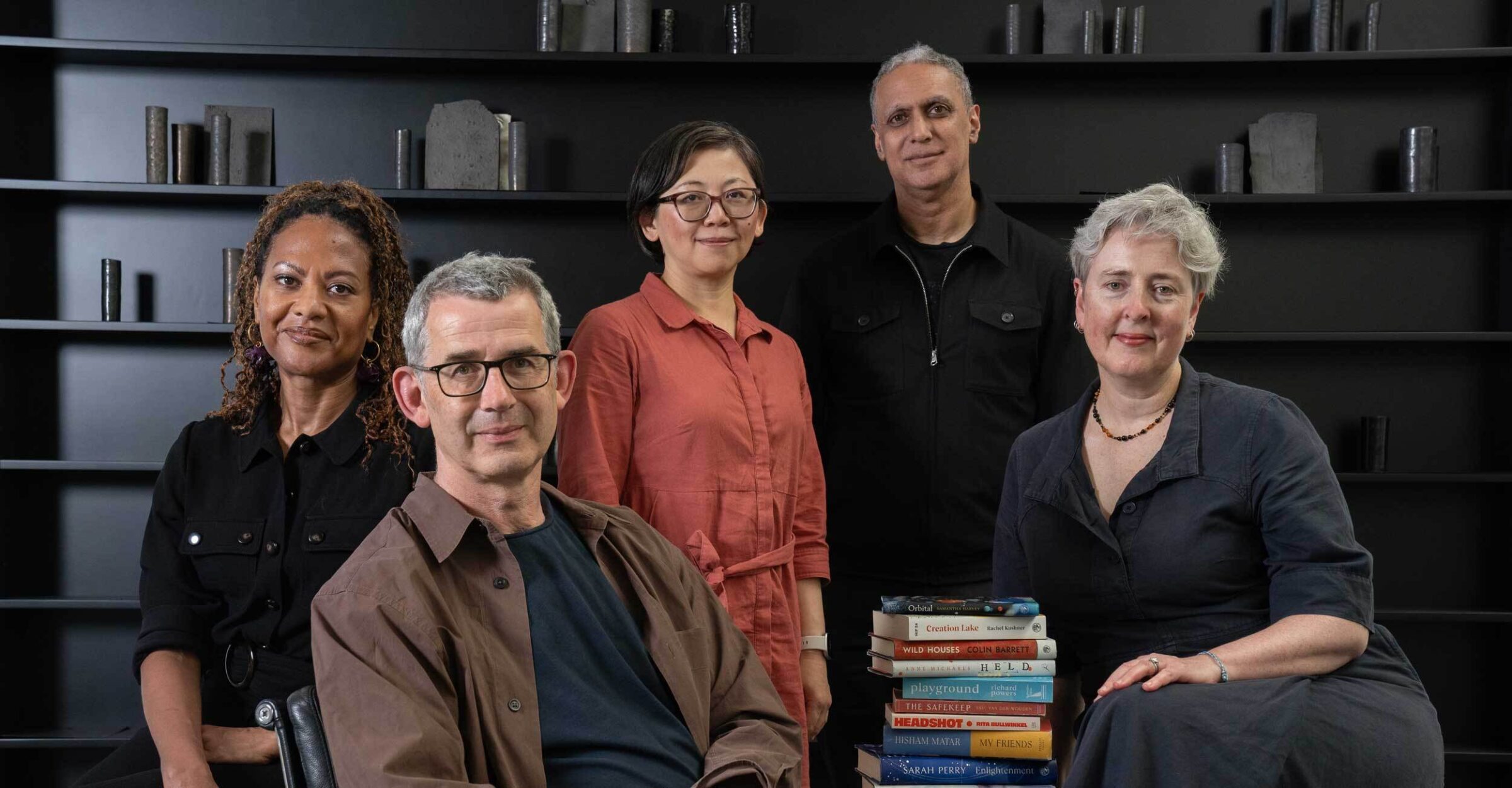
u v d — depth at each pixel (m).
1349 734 1.71
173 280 3.83
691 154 2.33
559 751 1.63
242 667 2.05
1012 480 2.19
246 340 2.21
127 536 3.83
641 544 1.87
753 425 2.33
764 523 2.29
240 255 3.63
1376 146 3.79
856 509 3.01
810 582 2.52
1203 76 3.78
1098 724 1.74
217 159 3.62
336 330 2.12
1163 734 1.69
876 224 3.05
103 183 3.54
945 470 2.92
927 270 3.00
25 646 3.78
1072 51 3.67
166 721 1.95
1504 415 3.75
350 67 3.76
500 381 1.65
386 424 2.15
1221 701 1.70
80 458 3.82
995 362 2.93
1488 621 3.62
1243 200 3.57
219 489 2.12
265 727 1.54
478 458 1.66
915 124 2.85
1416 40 3.79
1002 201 3.59
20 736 3.65
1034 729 1.88
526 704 1.61
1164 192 1.92
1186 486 1.93
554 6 3.62
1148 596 1.95
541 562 1.72
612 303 2.36
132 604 3.57
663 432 2.25
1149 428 2.00
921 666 1.89
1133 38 3.63
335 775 1.49
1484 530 3.78
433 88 3.81
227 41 3.81
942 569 2.96
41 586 3.80
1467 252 3.79
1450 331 3.76
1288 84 3.80
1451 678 3.77
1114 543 1.97
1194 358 3.84
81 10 3.78
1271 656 1.76
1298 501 1.83
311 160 3.80
